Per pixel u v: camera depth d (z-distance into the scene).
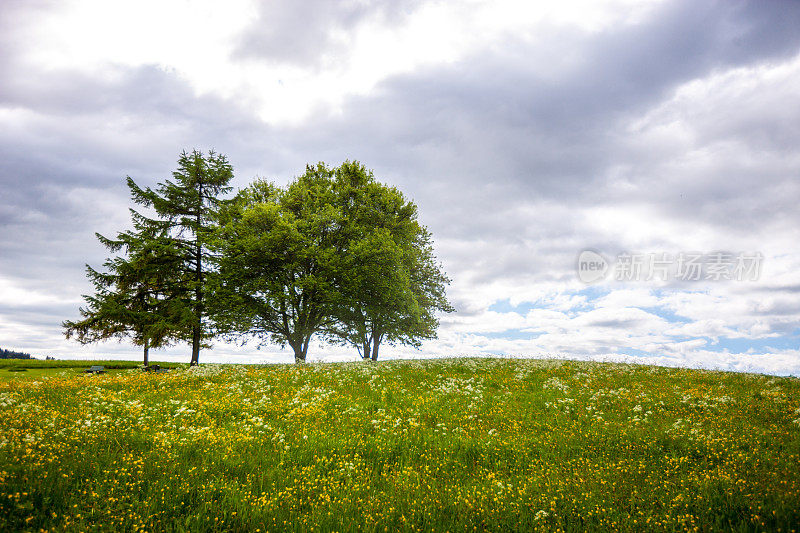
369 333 35.72
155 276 31.94
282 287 28.47
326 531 6.19
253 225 29.16
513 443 10.04
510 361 24.89
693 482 7.32
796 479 7.02
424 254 39.62
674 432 10.13
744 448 9.03
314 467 8.53
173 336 33.19
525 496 7.25
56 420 10.77
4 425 10.08
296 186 33.38
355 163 33.72
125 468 7.68
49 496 6.47
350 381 17.89
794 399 13.52
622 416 12.30
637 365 23.12
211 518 6.40
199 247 32.75
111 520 6.04
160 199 32.50
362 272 29.42
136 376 19.83
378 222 33.12
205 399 14.32
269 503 6.84
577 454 9.27
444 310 41.53
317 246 29.34
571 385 17.19
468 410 13.31
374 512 6.86
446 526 6.42
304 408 13.15
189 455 8.85
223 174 34.81
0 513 5.83
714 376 18.53
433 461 9.13
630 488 7.28
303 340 32.06
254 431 10.72
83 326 31.02
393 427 11.26
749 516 6.13
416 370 21.11
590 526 6.26
